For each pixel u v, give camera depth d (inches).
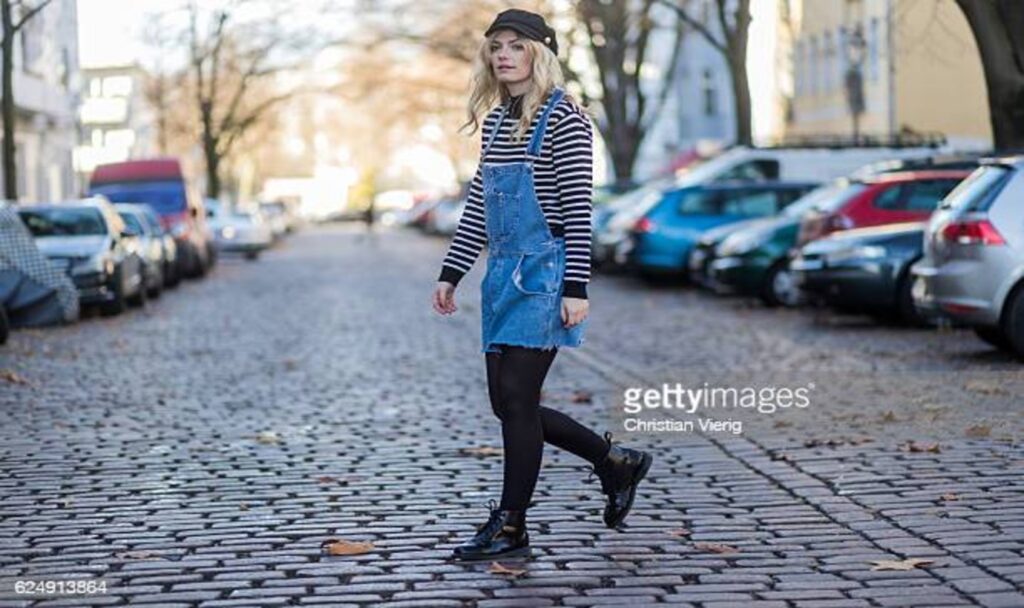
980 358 624.4
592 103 1935.3
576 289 276.1
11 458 416.5
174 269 1325.0
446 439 444.5
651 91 2758.4
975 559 283.1
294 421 487.8
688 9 1953.7
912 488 350.9
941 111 1678.2
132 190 1502.2
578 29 1813.5
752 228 973.2
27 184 1861.5
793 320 862.5
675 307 991.0
